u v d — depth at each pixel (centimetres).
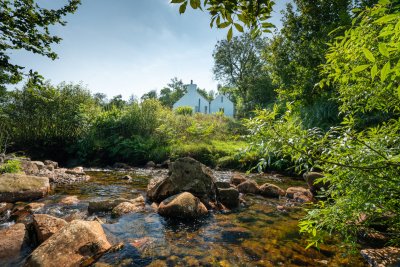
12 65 536
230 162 1202
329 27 1000
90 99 1738
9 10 523
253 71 3359
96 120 1524
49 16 560
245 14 150
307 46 1151
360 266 291
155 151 1367
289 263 304
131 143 1394
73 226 324
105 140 1429
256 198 638
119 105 1933
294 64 1184
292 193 647
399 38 127
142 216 468
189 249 342
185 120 1977
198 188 554
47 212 472
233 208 546
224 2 141
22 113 1369
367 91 250
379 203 207
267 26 154
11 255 302
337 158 211
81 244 305
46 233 330
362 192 203
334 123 974
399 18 121
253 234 396
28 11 530
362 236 347
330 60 224
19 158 998
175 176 579
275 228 423
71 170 964
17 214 458
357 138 211
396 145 205
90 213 473
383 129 230
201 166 601
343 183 220
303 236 385
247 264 303
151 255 323
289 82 1199
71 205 524
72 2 571
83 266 286
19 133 1327
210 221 457
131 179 866
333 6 1101
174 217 465
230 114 4372
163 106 2022
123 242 355
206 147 1358
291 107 221
